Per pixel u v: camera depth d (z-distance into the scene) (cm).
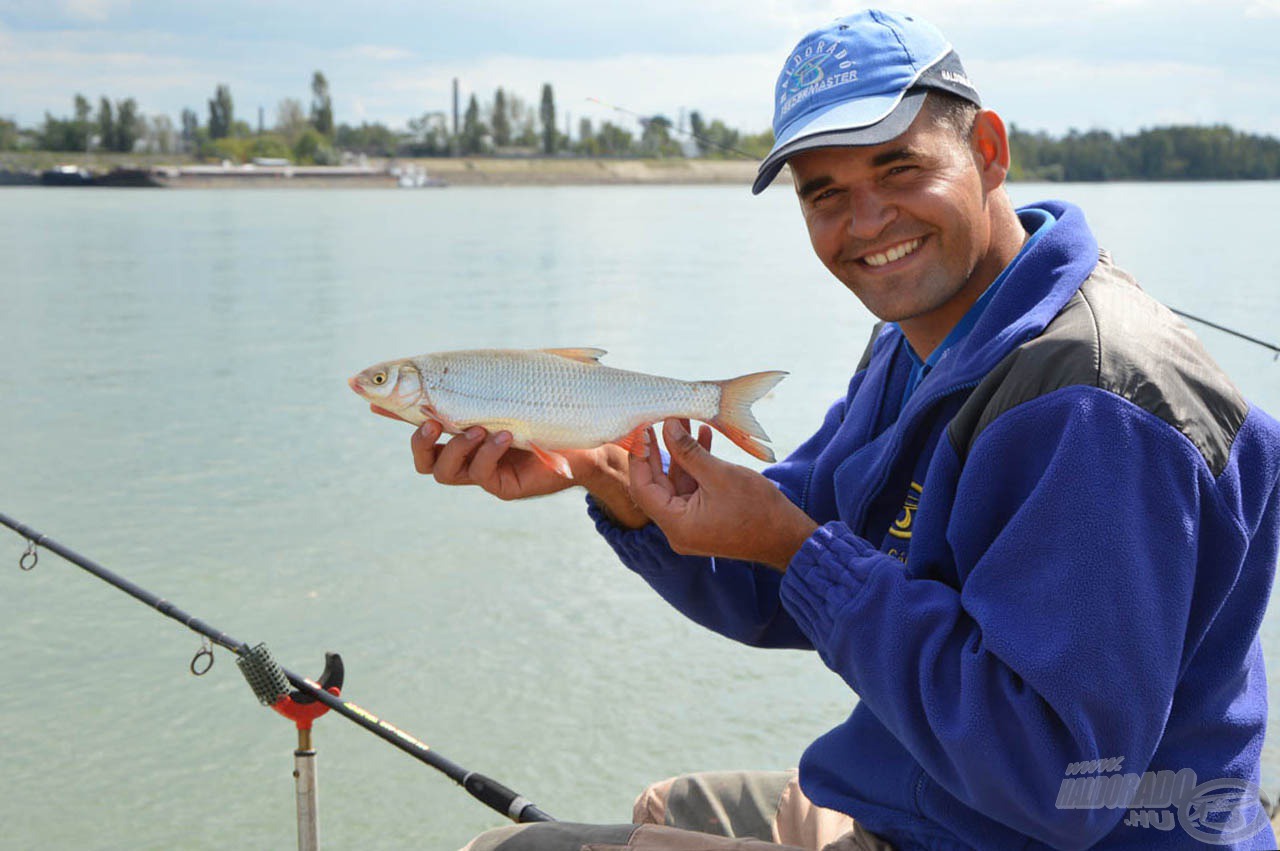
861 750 219
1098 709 170
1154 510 176
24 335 1748
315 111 16550
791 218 5694
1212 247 2806
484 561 774
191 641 670
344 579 748
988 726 177
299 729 313
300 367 1472
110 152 15212
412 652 640
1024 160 8725
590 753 542
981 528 189
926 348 228
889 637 189
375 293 2262
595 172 14525
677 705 578
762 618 265
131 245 3694
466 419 237
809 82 208
